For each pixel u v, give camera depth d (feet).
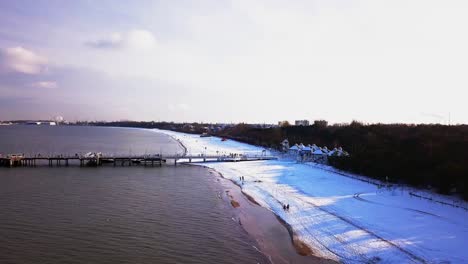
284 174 307.17
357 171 286.25
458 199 195.31
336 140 442.09
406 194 216.33
